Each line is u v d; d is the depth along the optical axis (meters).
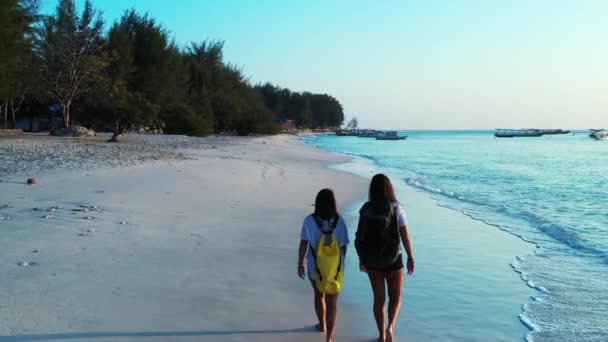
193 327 5.33
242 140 59.00
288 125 143.00
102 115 37.62
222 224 10.56
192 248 8.44
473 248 9.98
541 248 10.00
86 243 8.12
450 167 33.41
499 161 40.56
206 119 66.38
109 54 48.62
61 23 43.66
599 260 9.03
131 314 5.51
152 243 8.51
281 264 7.90
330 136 159.88
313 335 5.35
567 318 6.15
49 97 46.47
